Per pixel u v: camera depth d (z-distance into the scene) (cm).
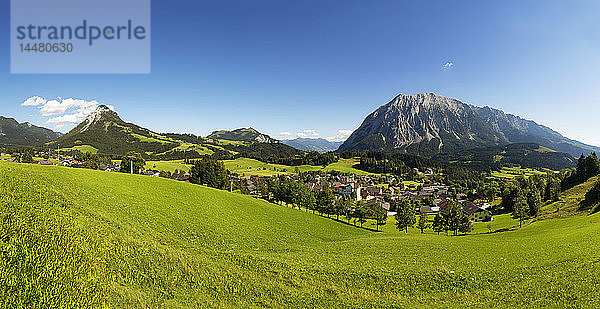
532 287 2322
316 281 2431
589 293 1945
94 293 1562
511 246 4644
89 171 4406
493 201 18000
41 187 2767
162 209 3816
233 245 3450
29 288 1430
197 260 2377
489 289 2439
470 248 4544
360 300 2156
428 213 15325
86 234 2136
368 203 15862
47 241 1827
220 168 12219
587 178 14062
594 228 4938
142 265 2027
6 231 1756
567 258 3186
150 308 1594
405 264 3175
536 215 9962
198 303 1788
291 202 10138
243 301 1936
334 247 4394
